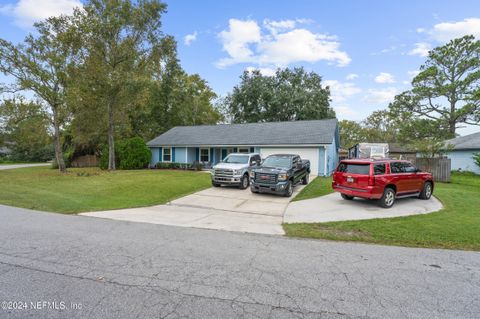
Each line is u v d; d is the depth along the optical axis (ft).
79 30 58.65
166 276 12.14
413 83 103.04
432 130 100.22
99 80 60.64
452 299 10.43
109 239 17.67
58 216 24.54
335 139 76.38
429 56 100.12
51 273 12.30
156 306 9.58
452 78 97.76
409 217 25.48
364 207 30.63
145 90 69.26
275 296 10.46
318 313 9.29
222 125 90.53
